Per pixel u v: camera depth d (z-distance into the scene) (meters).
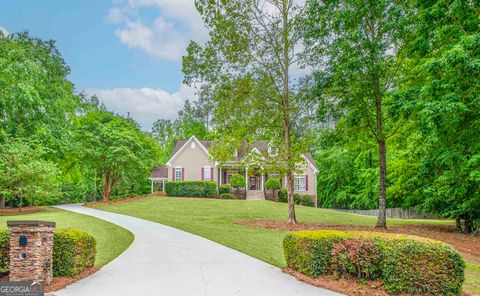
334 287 6.57
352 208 45.47
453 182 16.42
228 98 17.12
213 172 37.06
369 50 14.45
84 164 34.97
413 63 16.19
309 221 20.31
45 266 6.53
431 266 6.06
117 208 27.42
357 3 14.46
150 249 10.77
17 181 25.62
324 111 16.78
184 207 26.66
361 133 18.16
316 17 15.68
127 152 33.75
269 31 16.98
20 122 26.94
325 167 48.09
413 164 20.20
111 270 8.01
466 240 15.40
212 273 7.76
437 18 12.35
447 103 10.62
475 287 7.03
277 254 9.98
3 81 23.64
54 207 31.14
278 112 17.30
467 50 10.31
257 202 29.86
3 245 7.05
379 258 6.54
